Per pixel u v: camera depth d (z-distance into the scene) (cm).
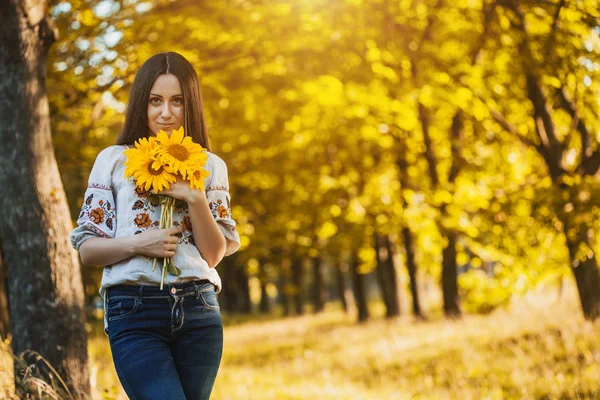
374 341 1300
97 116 859
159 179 250
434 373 869
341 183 1483
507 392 662
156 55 276
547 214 897
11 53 461
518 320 1140
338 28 1051
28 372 432
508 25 909
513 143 1113
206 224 254
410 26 1088
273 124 1393
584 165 926
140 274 248
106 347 1054
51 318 457
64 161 862
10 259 463
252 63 1012
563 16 822
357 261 1961
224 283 2830
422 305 1662
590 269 931
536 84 937
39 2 471
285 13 937
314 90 1130
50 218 464
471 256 1501
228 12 870
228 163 1485
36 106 469
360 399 732
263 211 1769
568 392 601
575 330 855
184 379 254
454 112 1124
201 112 278
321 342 1443
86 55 798
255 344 1589
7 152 461
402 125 1143
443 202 1220
